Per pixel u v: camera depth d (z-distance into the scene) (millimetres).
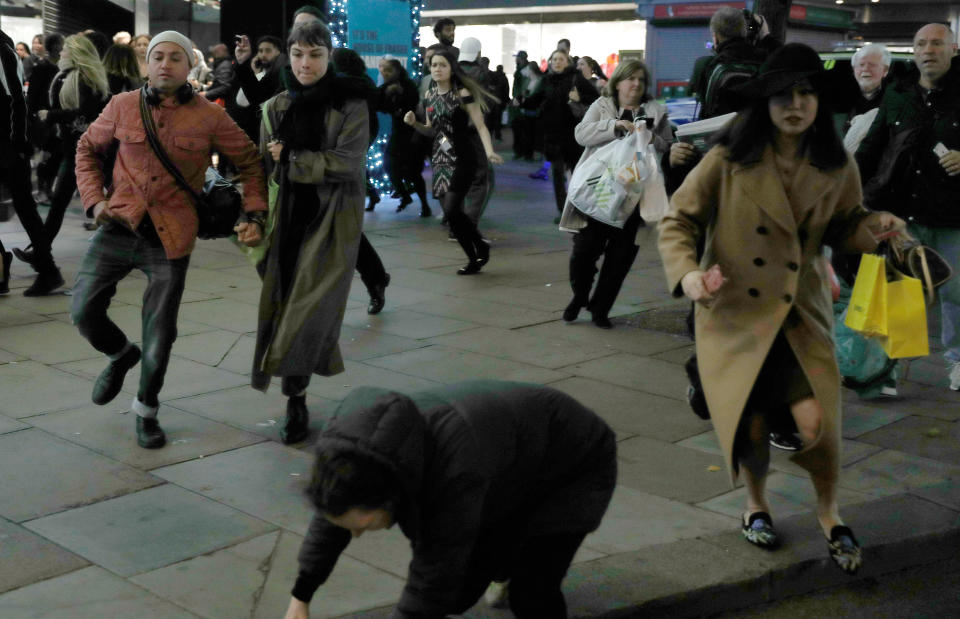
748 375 3684
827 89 3678
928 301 4039
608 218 7148
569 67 12328
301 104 4980
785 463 4977
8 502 4262
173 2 29547
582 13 32844
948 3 35625
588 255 7453
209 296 8281
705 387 3797
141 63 13852
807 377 3697
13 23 24547
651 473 4801
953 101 6070
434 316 7852
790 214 3672
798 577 3918
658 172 7191
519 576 3041
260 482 4562
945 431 5504
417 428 2359
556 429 2861
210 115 4820
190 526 4082
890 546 4137
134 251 4820
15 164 7723
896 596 4012
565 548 3000
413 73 15266
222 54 14148
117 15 28281
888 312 3928
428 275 9406
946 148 6043
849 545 3824
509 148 23703
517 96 20562
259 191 4980
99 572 3674
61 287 8312
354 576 3684
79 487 4445
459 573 2566
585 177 7219
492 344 7062
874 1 34250
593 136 7305
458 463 2488
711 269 3568
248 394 5816
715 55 7027
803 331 3750
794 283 3699
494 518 2865
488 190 10586
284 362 4906
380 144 14672
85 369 6156
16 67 7684
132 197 4715
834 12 25328
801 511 4418
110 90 10227
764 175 3688
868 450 5191
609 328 7578
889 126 6297
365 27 14281
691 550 3957
